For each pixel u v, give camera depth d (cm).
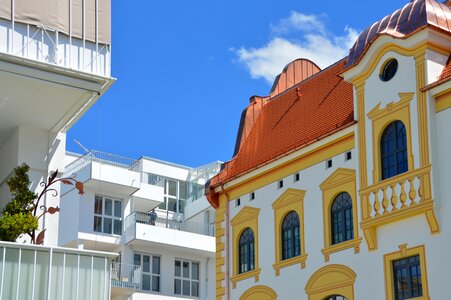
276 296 3619
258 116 4266
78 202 5450
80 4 3294
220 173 4109
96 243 5447
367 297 3197
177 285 5600
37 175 3522
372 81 3309
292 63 4444
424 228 3030
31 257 2884
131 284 5244
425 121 3064
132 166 6094
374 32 3388
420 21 3158
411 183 3066
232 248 3931
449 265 2919
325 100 3784
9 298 2814
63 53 3212
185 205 6319
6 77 3108
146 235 5453
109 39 3312
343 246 3344
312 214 3531
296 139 3744
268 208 3769
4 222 2919
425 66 3100
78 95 3266
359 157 3309
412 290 3044
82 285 2939
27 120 3491
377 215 3173
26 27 3164
